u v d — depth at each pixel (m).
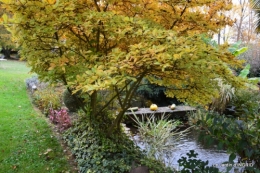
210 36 3.08
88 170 2.76
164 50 2.00
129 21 2.34
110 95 4.11
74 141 3.45
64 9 2.36
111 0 2.67
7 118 4.57
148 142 4.12
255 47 8.91
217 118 2.19
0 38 13.66
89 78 2.00
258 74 8.25
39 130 4.14
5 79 8.02
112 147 3.09
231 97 5.55
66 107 5.36
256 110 2.62
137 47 2.02
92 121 3.52
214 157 3.95
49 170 2.93
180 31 2.99
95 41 2.99
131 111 5.68
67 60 2.49
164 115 5.96
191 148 4.31
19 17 2.40
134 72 2.36
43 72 2.82
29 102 5.79
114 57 2.17
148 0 2.71
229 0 2.87
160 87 7.19
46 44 2.77
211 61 2.08
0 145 3.50
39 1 2.33
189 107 6.29
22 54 2.95
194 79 2.70
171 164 3.53
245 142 2.02
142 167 2.79
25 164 3.04
